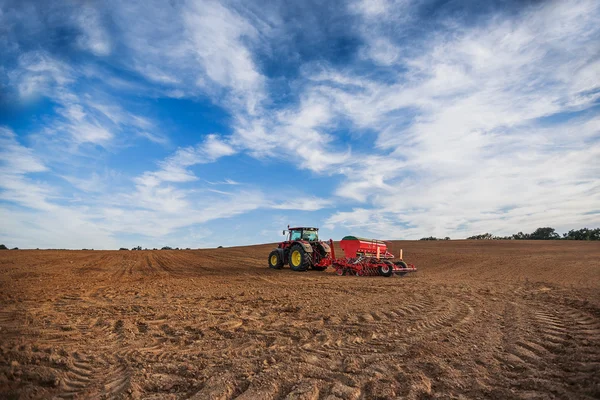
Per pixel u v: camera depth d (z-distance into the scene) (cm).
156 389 322
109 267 1706
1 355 393
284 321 575
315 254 1598
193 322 570
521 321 588
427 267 1827
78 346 440
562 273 1479
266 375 346
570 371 357
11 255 2223
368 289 967
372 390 319
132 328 528
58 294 841
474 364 383
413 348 434
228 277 1315
